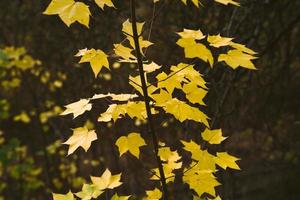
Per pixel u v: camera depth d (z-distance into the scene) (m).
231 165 1.74
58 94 5.36
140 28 1.66
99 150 5.47
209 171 1.74
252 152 6.11
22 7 5.27
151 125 1.67
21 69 5.19
